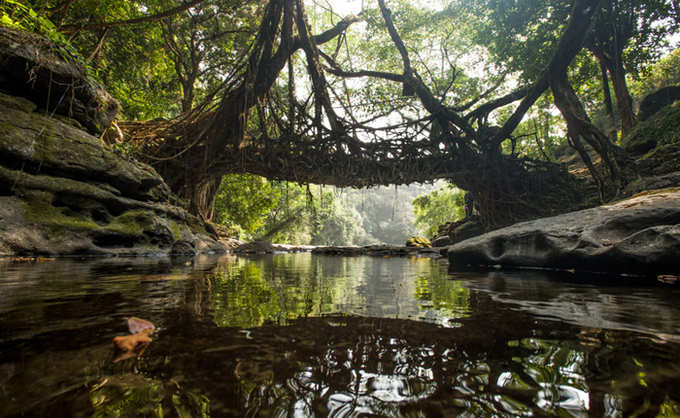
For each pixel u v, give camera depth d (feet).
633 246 12.17
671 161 34.12
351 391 2.55
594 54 54.80
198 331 4.20
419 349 3.63
